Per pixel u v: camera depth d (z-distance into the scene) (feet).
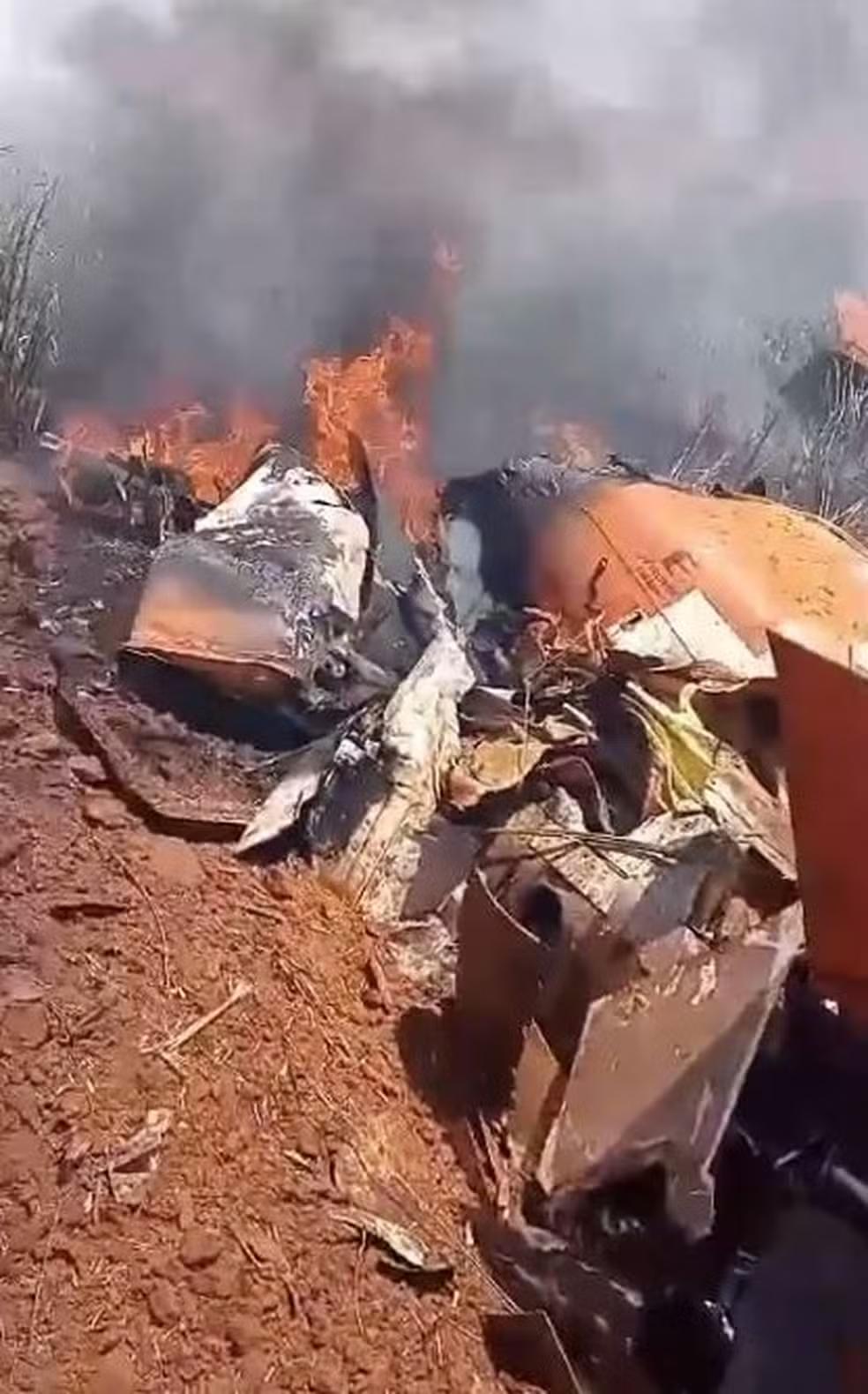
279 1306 13.46
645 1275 14.74
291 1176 14.47
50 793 17.19
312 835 18.07
